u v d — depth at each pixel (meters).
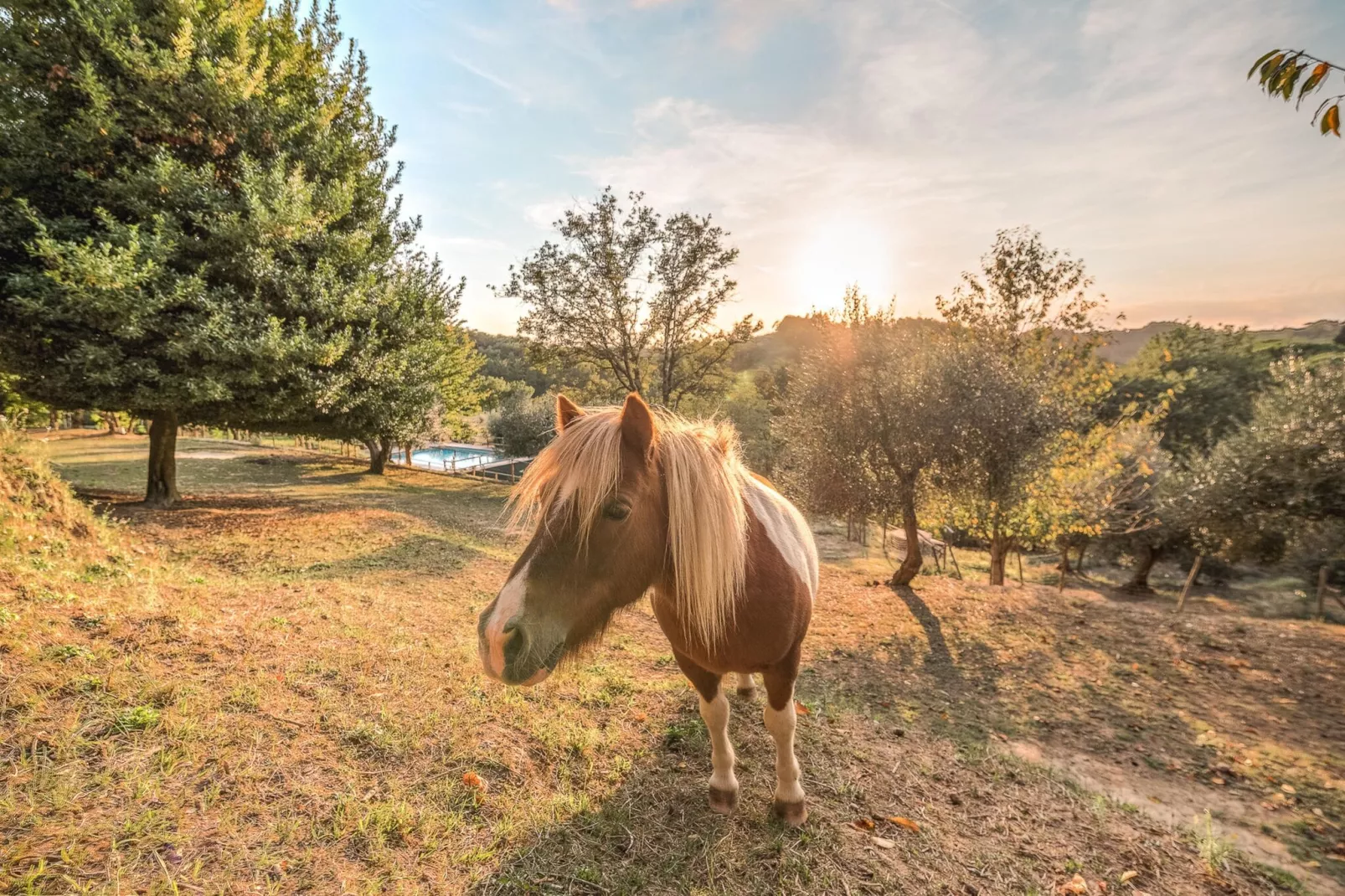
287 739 2.83
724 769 2.93
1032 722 5.20
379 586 6.68
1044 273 11.16
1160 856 3.17
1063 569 15.36
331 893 2.04
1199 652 6.93
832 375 9.66
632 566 2.15
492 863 2.32
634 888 2.32
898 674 6.18
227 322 8.36
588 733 3.46
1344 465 10.52
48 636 3.22
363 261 10.85
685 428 2.51
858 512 10.00
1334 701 5.73
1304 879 3.26
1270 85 2.03
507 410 33.50
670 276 19.70
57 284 7.45
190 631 3.76
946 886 2.62
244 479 17.81
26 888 1.81
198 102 8.59
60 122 8.23
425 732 3.12
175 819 2.20
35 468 5.66
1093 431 10.55
